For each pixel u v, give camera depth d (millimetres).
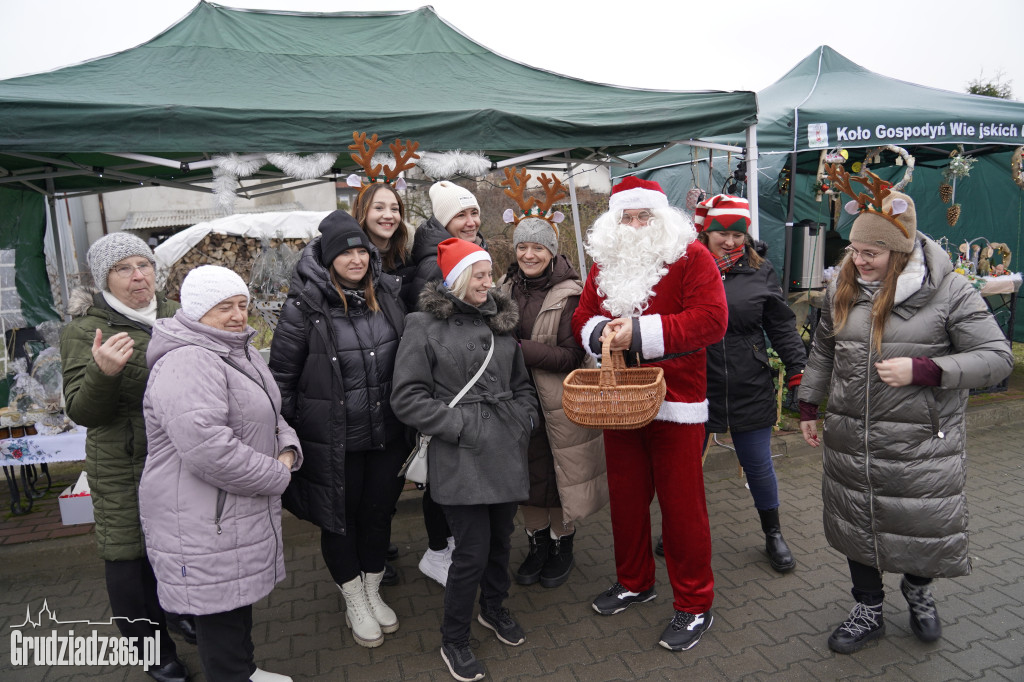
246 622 2215
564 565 3264
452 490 2385
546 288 2984
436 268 2789
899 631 2742
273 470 2043
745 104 4176
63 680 2633
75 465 5156
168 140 3139
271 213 8688
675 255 2459
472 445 2391
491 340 2504
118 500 2273
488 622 2754
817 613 2912
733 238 3139
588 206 8352
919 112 5410
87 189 5238
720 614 2928
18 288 4270
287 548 3826
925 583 2586
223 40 4469
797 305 6730
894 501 2355
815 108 5328
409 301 2881
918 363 2191
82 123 3023
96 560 3668
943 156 7457
